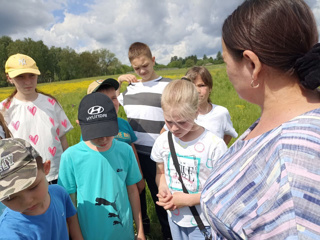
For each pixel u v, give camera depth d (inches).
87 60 3533.5
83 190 76.1
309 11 29.5
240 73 32.7
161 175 86.4
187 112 67.9
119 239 78.3
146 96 122.8
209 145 73.6
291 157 23.2
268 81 30.4
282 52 27.7
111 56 3762.3
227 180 31.4
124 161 81.7
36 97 112.0
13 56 109.8
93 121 73.0
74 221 74.4
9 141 52.5
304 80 27.3
